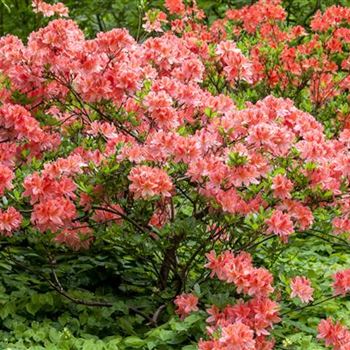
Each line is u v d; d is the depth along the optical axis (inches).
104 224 219.6
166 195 196.9
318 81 304.3
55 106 234.7
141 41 360.5
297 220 206.8
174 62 234.8
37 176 198.8
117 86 214.1
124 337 221.6
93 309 225.0
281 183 199.5
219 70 273.6
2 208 206.8
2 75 231.8
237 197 204.2
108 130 213.0
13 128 216.4
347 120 284.7
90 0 415.5
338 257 271.1
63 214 202.8
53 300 226.2
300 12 412.8
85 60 214.1
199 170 200.4
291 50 305.4
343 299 242.1
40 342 212.4
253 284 195.6
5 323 217.2
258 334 195.3
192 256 218.2
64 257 240.8
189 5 375.9
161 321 226.8
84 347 207.8
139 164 205.8
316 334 219.9
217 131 210.4
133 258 233.9
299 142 205.0
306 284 204.1
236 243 216.7
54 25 217.9
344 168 205.8
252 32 333.7
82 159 207.8
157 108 207.8
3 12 418.0
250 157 198.8
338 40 309.1
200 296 211.0
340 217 220.4
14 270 240.7
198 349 199.2
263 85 309.4
